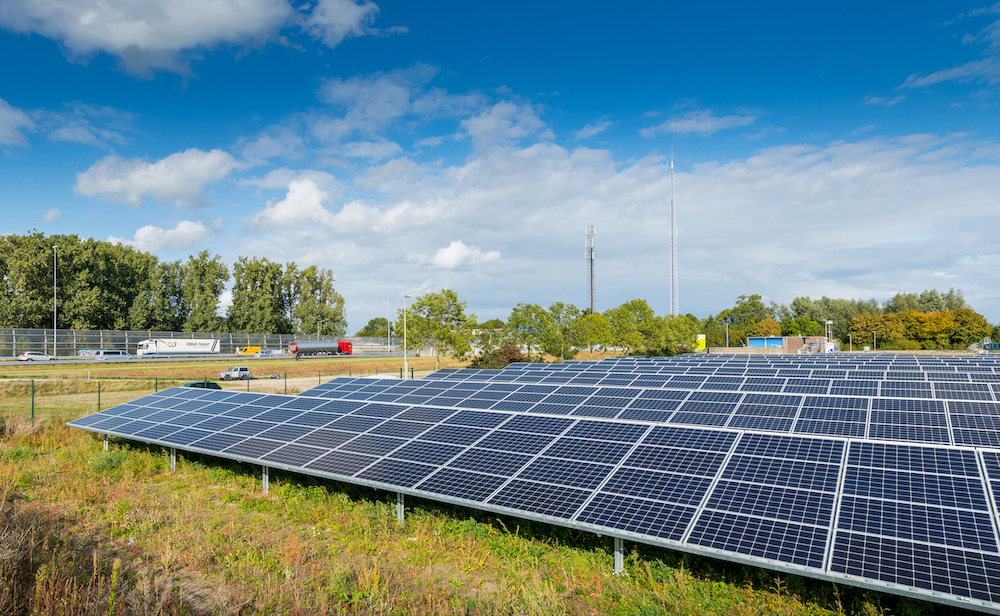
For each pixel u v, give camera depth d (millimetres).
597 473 11633
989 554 7715
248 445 16625
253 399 22031
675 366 36938
